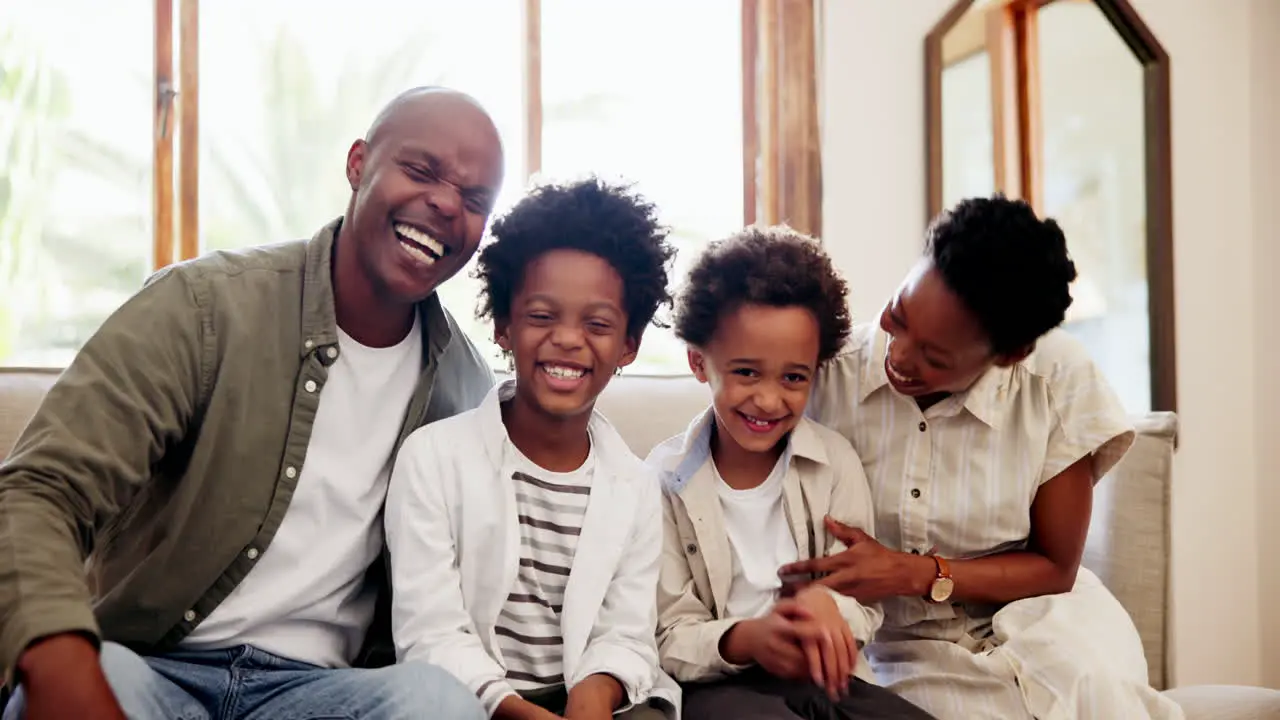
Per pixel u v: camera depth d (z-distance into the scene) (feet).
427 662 3.56
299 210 7.55
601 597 4.24
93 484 3.47
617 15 8.04
